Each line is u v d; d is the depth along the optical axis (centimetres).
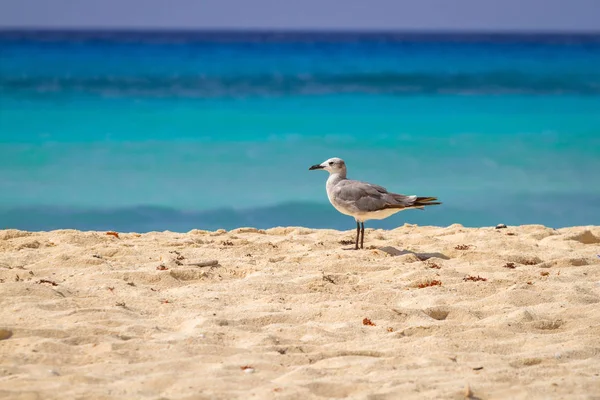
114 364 639
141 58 7000
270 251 1166
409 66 6431
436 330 762
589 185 2330
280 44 11506
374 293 898
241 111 3669
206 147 2839
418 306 862
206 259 1071
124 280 934
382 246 1221
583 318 802
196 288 914
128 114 3478
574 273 1036
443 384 613
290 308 838
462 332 758
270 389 590
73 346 680
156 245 1173
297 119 3466
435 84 4884
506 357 686
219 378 611
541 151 2797
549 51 8875
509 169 2525
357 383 611
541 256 1159
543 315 817
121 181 2327
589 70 5800
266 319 792
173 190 2244
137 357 661
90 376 604
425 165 2573
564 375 643
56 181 2300
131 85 4600
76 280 923
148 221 1930
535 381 626
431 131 3181
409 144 2912
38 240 1173
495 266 1069
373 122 3394
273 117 3516
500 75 5450
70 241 1177
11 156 2600
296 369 638
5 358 639
